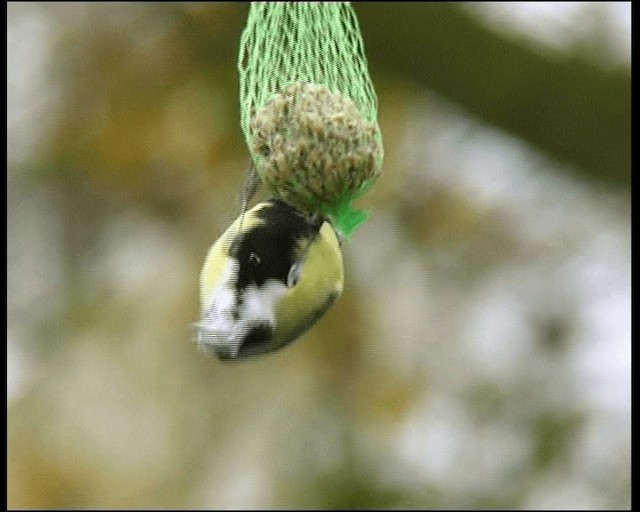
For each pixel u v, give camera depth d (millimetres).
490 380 13680
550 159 13977
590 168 13883
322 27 8734
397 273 13445
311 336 12984
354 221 7754
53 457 12367
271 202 7781
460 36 13586
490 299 13875
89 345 12688
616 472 13633
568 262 14125
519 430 13766
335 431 12977
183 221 13062
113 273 13180
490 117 13844
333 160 7621
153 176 13086
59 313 13055
